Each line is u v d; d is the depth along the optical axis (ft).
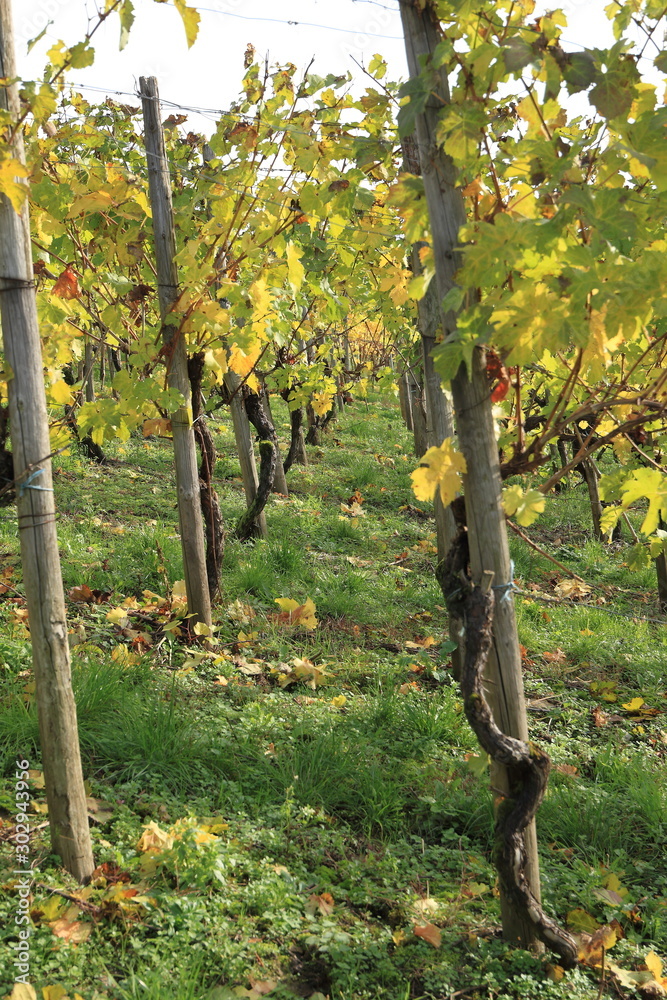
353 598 20.56
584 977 9.11
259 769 12.41
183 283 15.85
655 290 7.75
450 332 8.91
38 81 10.42
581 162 8.34
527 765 8.86
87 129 17.79
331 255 20.49
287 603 18.33
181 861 9.64
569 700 16.87
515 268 8.21
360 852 11.27
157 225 16.17
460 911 10.15
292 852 10.76
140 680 14.37
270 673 15.97
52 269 15.84
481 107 8.16
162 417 16.65
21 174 8.46
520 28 8.22
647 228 9.31
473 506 9.01
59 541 20.49
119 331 16.39
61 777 9.39
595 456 30.19
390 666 16.98
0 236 8.84
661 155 8.23
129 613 17.40
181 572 19.33
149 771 11.83
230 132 15.94
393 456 42.06
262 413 24.31
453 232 8.76
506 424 12.67
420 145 8.84
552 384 12.84
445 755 13.56
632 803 12.72
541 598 23.57
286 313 18.37
